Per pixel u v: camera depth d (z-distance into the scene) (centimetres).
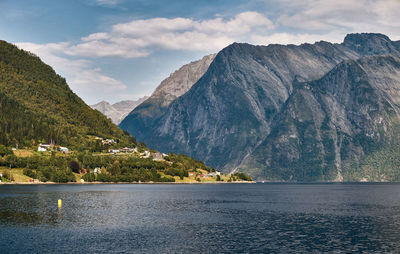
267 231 14275
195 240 12788
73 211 18600
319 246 12094
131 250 11556
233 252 11431
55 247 11781
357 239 13012
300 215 18362
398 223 16050
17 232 13700
